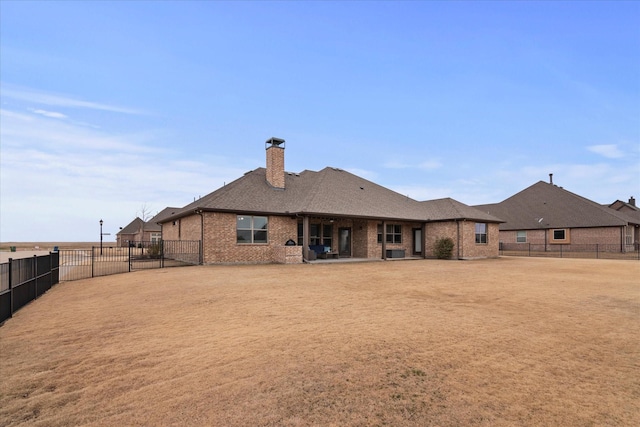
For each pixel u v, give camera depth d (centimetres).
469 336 511
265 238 1762
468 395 329
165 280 1091
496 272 1362
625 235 2864
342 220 2127
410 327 557
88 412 302
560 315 645
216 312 663
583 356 435
